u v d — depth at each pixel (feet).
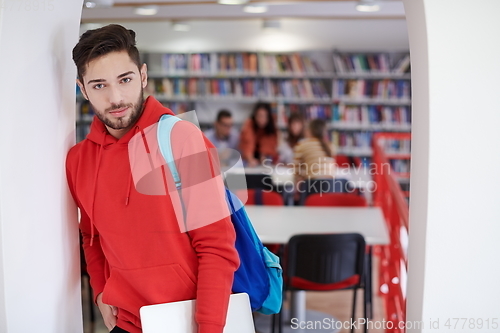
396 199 10.32
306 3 17.34
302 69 23.95
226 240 4.59
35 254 4.91
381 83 23.90
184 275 4.79
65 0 5.16
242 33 23.29
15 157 4.60
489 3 4.31
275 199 13.96
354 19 20.95
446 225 4.49
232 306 4.91
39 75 4.85
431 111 4.41
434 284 4.56
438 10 4.34
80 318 5.85
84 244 5.73
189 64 23.97
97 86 4.57
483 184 4.44
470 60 4.36
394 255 11.34
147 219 4.68
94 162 4.99
